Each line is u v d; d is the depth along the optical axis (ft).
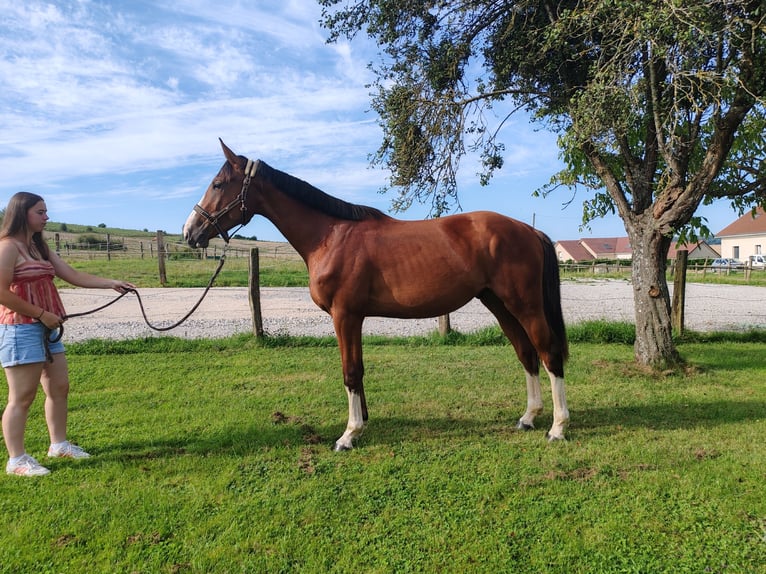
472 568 7.33
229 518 8.71
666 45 13.19
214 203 12.42
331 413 14.47
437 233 12.10
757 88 14.83
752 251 150.00
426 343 25.36
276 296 47.88
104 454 11.57
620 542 7.88
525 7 18.07
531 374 13.28
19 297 9.87
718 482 9.66
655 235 18.37
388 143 21.30
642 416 13.80
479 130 21.80
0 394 16.26
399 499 9.35
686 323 32.45
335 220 12.45
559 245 209.56
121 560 7.65
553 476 10.13
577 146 15.97
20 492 9.70
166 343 24.26
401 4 18.71
